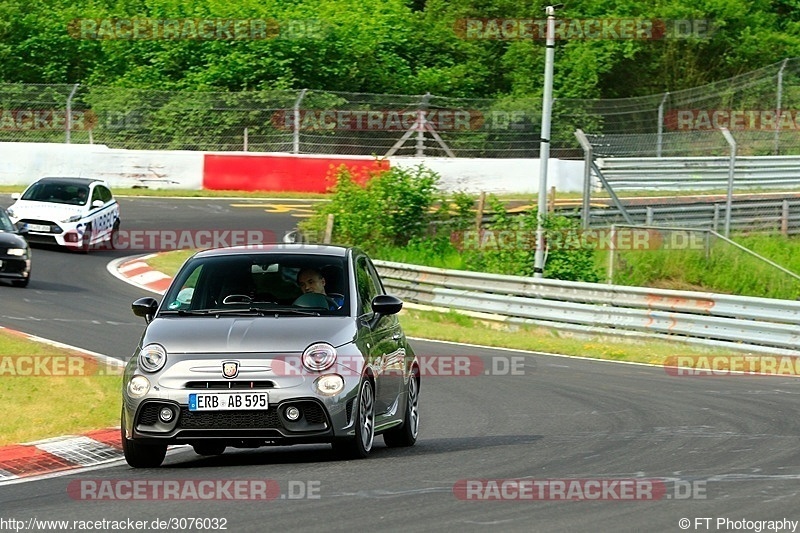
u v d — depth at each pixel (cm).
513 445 2131
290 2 9719
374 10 9850
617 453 2011
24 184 7456
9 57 8825
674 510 1501
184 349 1853
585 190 5331
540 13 9719
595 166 5722
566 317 4259
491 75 9762
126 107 8038
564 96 9138
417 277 4809
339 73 8856
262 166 7750
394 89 9106
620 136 7856
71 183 5778
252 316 1953
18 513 1545
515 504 1538
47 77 8769
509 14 9850
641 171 5984
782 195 6544
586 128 8681
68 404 2523
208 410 1808
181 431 1812
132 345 3481
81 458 2053
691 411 2588
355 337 1914
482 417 2570
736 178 6538
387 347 2053
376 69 9100
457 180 7625
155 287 4847
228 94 8125
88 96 8131
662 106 7969
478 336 4047
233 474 1803
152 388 1828
